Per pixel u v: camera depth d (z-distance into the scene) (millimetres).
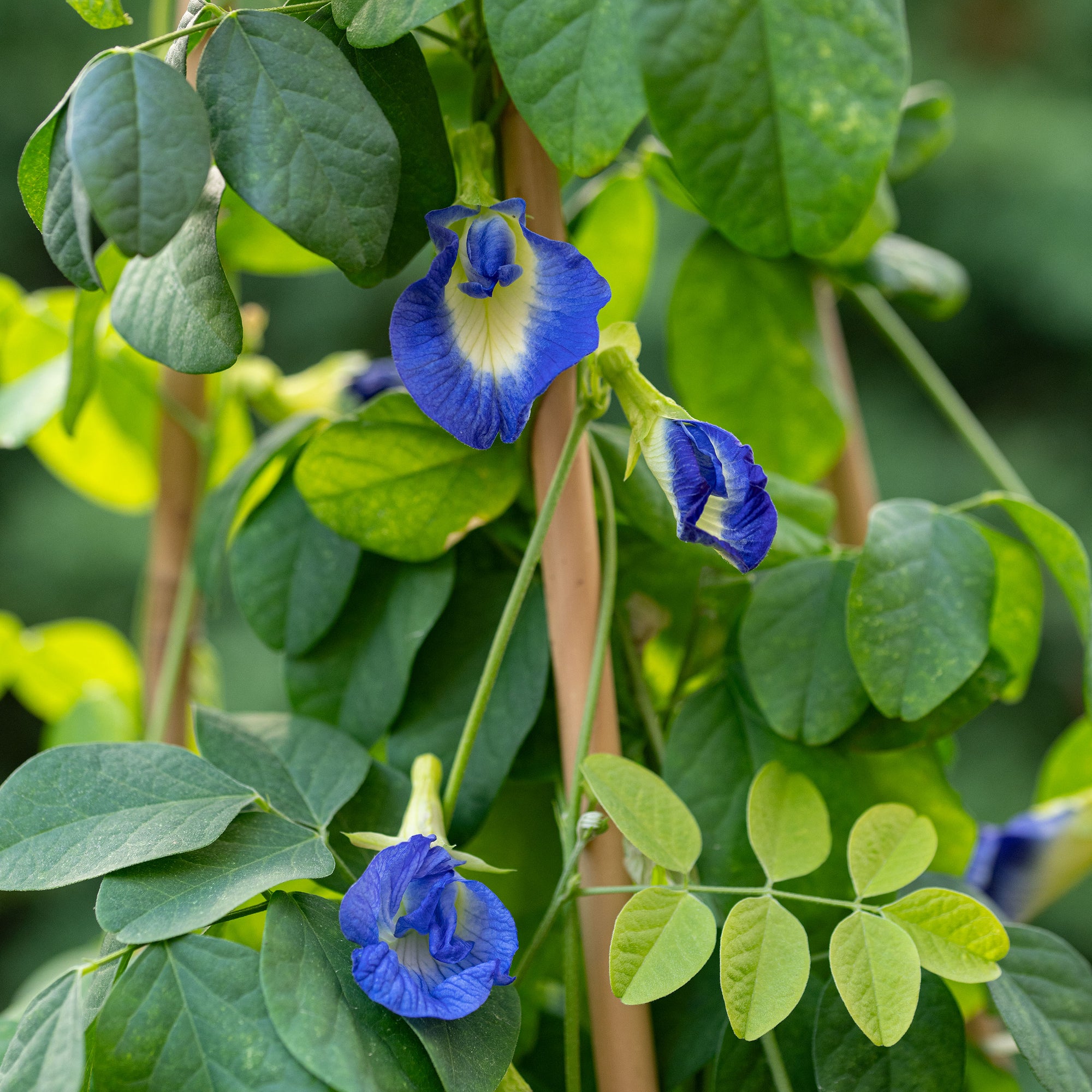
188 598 726
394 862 577
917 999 591
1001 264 3148
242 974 580
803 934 596
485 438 586
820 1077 603
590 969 616
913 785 648
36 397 713
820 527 670
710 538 591
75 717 748
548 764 648
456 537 646
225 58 583
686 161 585
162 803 596
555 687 648
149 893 584
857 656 625
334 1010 576
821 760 638
